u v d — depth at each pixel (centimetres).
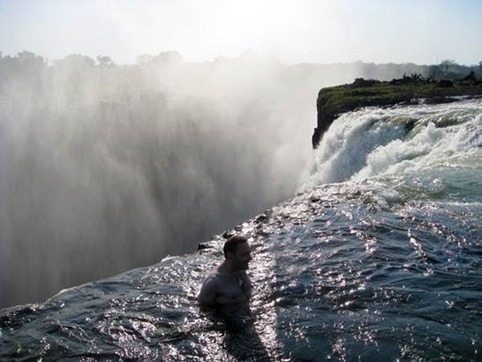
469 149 1470
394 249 715
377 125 2181
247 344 471
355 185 1132
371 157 1862
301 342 466
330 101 3647
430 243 734
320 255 706
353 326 489
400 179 1149
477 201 941
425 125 1906
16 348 483
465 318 497
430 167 1273
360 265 658
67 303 588
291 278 627
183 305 568
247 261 565
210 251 773
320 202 1003
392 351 439
